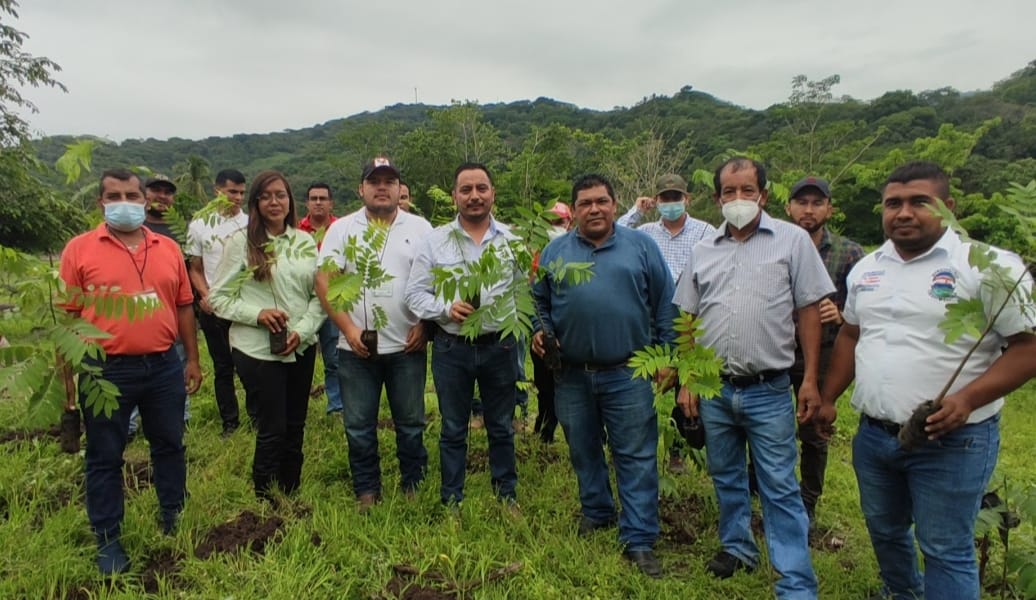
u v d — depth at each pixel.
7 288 2.51
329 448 4.50
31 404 2.49
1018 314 2.16
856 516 3.90
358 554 3.02
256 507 3.50
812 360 2.97
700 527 3.65
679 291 3.25
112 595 2.72
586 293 3.13
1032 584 2.51
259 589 2.75
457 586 2.84
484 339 3.48
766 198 3.07
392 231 3.72
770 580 2.99
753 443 2.99
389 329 3.61
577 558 3.09
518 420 5.31
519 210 2.94
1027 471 4.91
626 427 3.21
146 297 2.80
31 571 2.80
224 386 4.86
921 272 2.43
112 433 2.95
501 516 3.49
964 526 2.39
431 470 4.17
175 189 5.03
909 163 2.45
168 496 3.24
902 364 2.43
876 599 2.92
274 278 3.54
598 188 3.15
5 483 3.60
